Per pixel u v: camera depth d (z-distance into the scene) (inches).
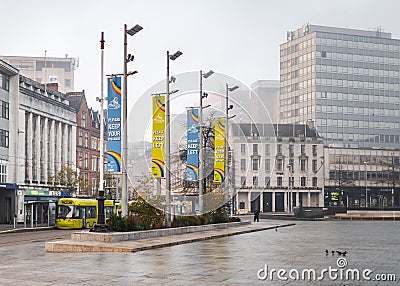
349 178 4394.7
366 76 4948.3
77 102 2896.2
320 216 2723.9
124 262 607.8
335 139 4815.5
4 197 2047.2
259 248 804.0
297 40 5049.2
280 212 3919.8
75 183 2342.5
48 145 2449.6
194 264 588.4
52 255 702.5
